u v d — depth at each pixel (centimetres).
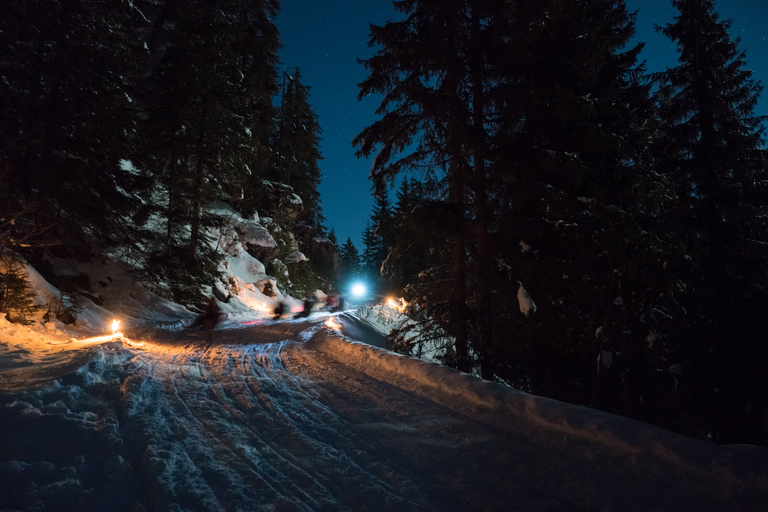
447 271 1206
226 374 764
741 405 1177
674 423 914
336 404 589
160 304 1873
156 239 1942
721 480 346
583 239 959
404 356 802
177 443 425
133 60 1900
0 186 1248
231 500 328
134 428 448
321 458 415
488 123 1135
